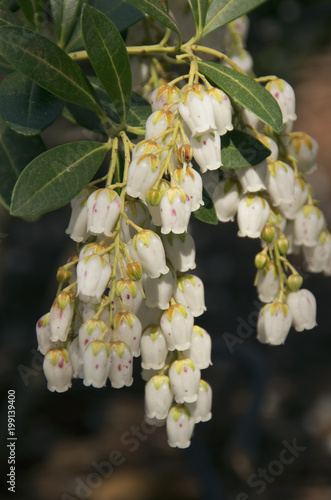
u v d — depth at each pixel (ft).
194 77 0.96
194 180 0.92
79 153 0.93
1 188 0.98
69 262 0.95
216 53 0.97
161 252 0.93
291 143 1.05
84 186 0.92
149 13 0.94
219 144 0.93
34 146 0.99
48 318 0.97
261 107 0.92
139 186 0.91
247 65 1.17
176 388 0.98
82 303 0.96
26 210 0.89
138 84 1.06
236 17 1.00
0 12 0.96
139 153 0.91
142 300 0.98
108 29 0.92
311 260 1.09
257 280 1.06
